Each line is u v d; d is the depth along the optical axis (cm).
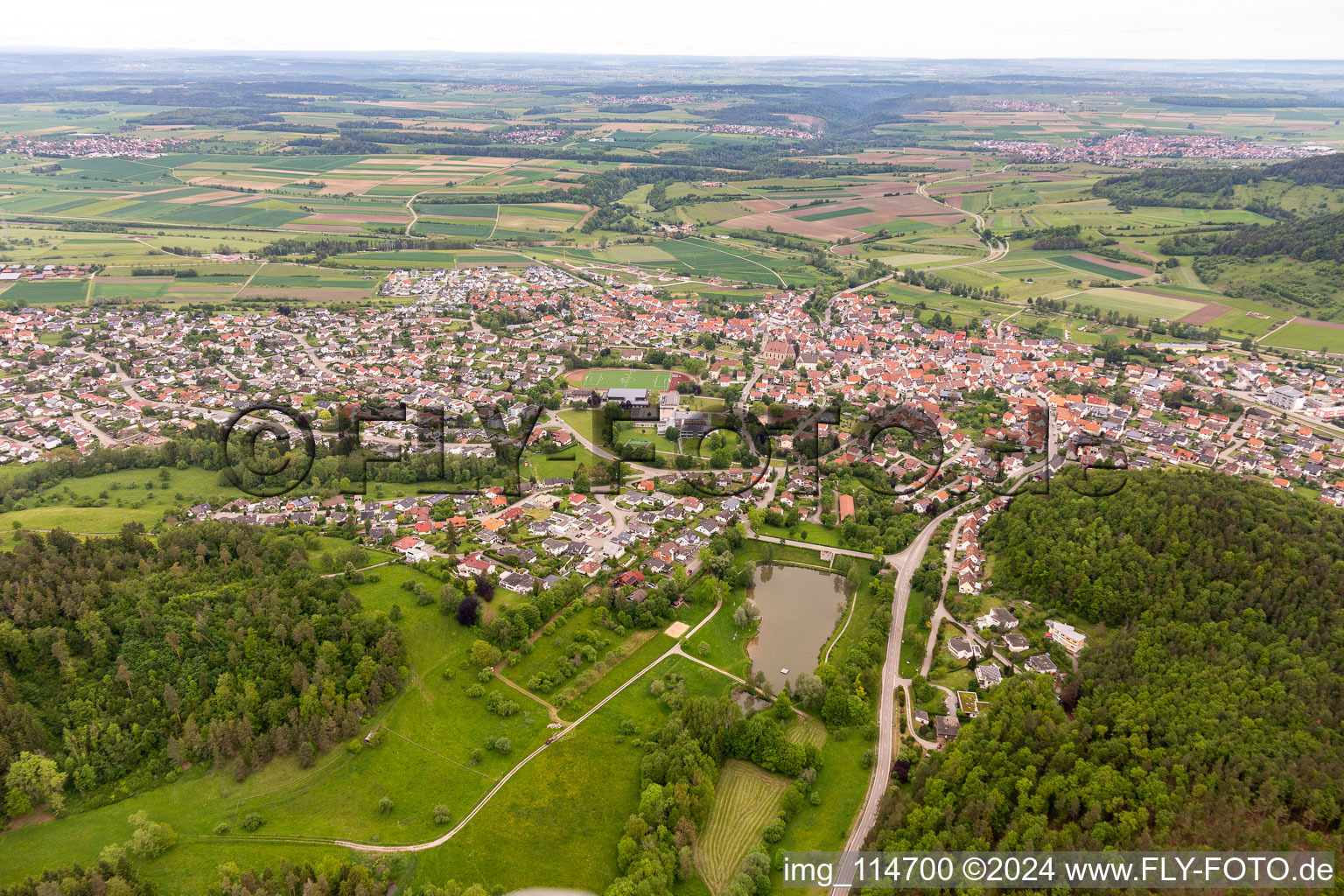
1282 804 16712
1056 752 18512
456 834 18338
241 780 19288
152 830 17412
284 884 16338
